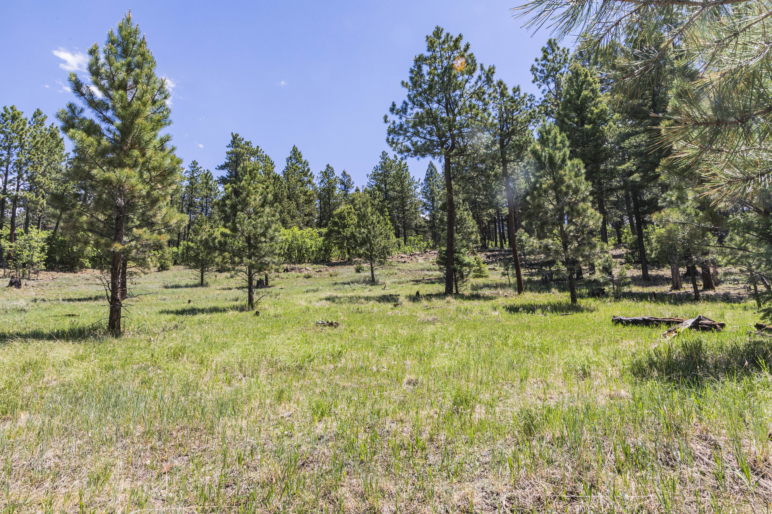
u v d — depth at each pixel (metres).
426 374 5.91
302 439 3.70
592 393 4.57
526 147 21.17
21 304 18.66
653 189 22.69
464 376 5.69
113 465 3.27
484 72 20.70
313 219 78.19
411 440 3.63
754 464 2.73
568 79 28.94
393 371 6.09
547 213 15.23
